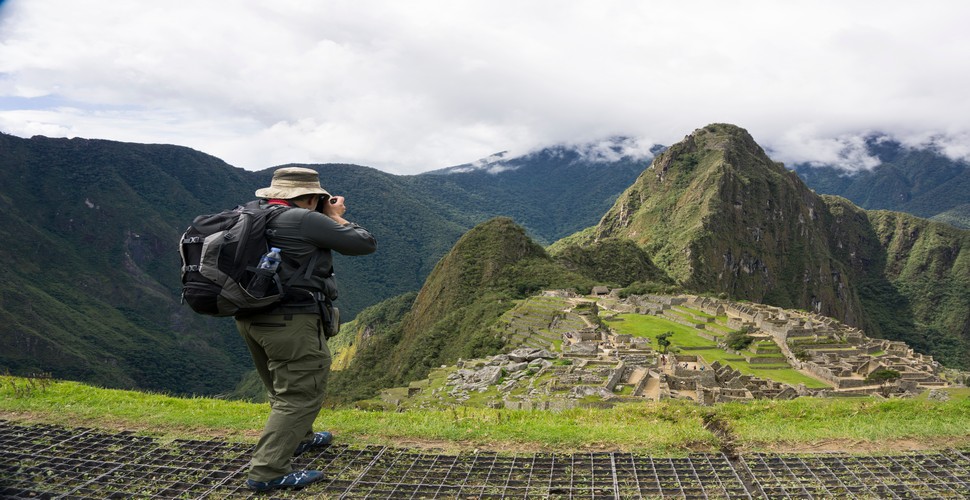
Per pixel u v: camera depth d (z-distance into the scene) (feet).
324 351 19.10
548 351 168.45
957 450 22.62
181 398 34.58
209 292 17.11
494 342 216.74
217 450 22.31
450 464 21.13
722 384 131.03
